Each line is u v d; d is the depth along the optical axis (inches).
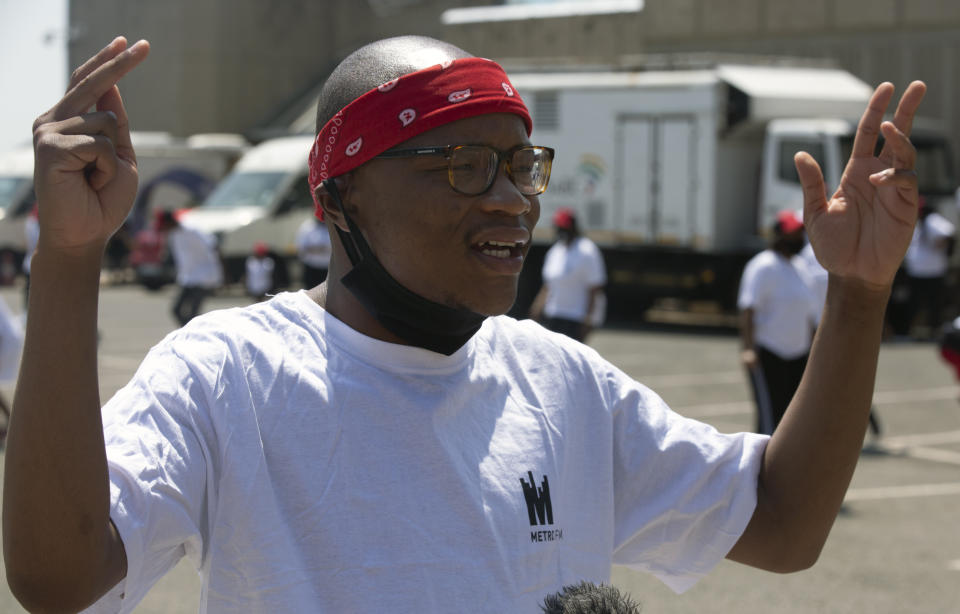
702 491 60.4
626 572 204.5
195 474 49.6
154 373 51.1
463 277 53.1
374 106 52.3
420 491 51.6
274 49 1375.5
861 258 57.4
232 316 54.7
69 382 44.4
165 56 1336.1
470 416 54.9
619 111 627.5
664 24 901.2
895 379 441.1
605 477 59.1
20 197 941.2
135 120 1360.7
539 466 55.5
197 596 186.1
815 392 59.0
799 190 585.9
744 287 258.1
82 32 1362.0
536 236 657.6
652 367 477.1
